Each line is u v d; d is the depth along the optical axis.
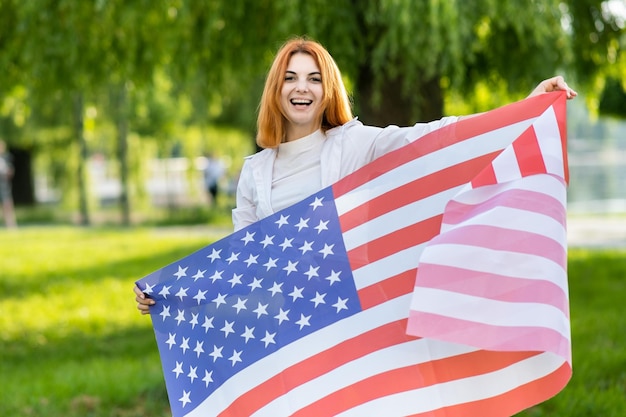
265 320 4.21
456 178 4.10
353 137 4.23
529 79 8.77
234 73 9.58
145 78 9.91
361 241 4.16
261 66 9.21
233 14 8.86
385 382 4.00
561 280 3.67
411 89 8.29
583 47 9.80
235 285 4.29
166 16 8.88
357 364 4.05
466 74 9.80
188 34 9.02
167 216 30.61
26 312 12.91
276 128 4.31
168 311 4.42
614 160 62.91
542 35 7.90
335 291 4.15
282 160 4.34
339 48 8.01
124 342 10.73
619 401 6.48
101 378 8.19
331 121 4.34
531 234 3.72
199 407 4.28
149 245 20.33
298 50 4.27
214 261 4.37
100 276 15.95
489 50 9.12
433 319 3.63
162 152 30.75
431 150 4.14
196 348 4.33
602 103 17.92
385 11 7.52
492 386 3.94
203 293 4.33
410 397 3.96
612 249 16.52
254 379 4.18
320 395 4.06
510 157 3.88
